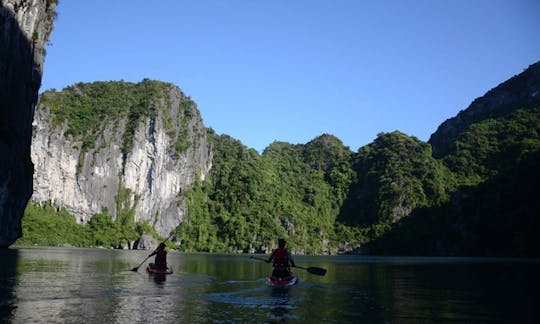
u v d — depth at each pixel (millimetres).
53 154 127000
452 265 48969
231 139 197500
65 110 138500
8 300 14672
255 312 13438
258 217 152625
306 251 147625
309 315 13125
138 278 23328
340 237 156750
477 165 157875
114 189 139625
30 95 62875
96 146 137625
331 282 23953
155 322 11742
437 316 13312
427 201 151250
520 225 102938
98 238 124250
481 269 39062
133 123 147625
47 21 67625
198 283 21578
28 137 64188
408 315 13422
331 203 179250
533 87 175625
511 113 170375
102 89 153875
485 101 191000
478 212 120625
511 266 45562
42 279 21438
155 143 148375
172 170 153500
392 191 158625
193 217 154625
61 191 128000
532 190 107688
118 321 11789
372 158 185000
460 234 122125
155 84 160125
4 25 52062
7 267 28891
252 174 173000
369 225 157500
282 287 20266
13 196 59250
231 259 63500
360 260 72438
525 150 127750
